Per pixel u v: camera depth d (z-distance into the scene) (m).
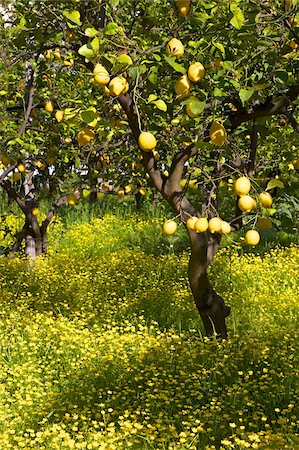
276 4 4.88
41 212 18.03
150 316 9.41
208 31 5.09
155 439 5.57
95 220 17.28
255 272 11.80
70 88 10.04
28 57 8.20
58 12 6.49
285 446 5.23
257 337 8.33
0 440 5.54
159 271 12.16
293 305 9.81
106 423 5.98
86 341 8.04
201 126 5.61
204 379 6.79
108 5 5.65
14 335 8.42
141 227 16.72
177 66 4.53
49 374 7.29
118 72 4.63
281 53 5.26
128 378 7.02
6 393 6.63
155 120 6.68
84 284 11.31
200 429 5.63
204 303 7.58
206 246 7.02
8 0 8.18
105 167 11.15
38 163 10.77
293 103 5.59
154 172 6.57
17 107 9.64
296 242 14.24
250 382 6.55
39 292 10.95
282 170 7.22
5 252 13.76
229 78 5.00
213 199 7.46
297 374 6.88
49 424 5.97
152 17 5.99
